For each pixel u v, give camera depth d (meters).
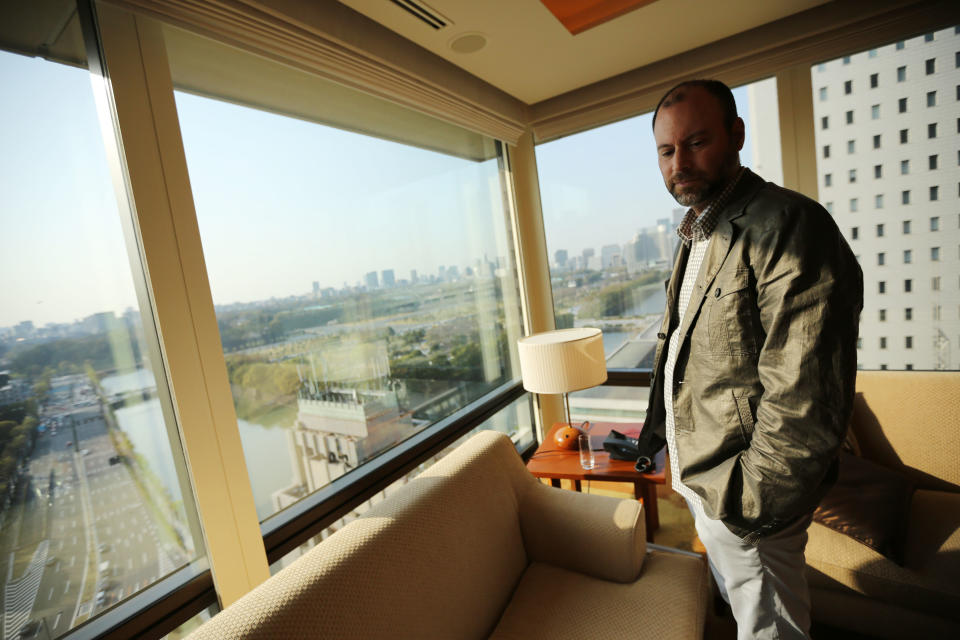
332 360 1.66
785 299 0.83
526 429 3.02
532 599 1.34
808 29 2.01
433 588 1.12
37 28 0.99
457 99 2.17
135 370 1.12
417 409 2.08
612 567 1.38
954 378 1.66
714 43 2.21
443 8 1.66
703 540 1.12
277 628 0.84
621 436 2.04
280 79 1.53
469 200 2.54
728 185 1.02
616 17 1.86
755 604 1.01
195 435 1.17
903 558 1.32
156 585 1.14
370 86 1.74
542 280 2.98
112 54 1.06
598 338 1.97
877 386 1.79
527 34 1.90
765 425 0.86
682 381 1.08
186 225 1.17
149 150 1.11
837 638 1.47
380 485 1.79
